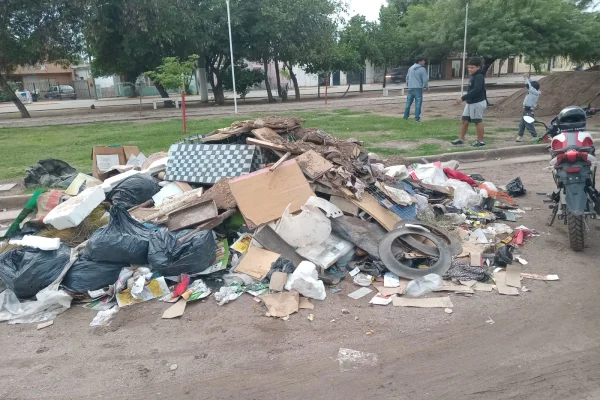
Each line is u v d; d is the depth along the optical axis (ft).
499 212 20.36
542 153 34.96
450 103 73.20
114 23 78.13
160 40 80.38
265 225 16.20
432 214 18.65
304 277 13.88
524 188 24.17
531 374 10.39
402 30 124.36
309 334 12.09
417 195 19.39
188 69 49.49
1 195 26.27
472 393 9.85
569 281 14.48
